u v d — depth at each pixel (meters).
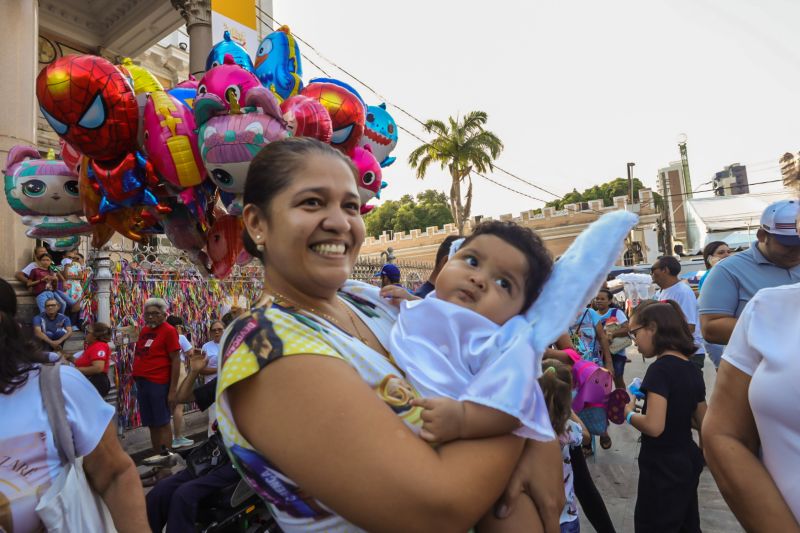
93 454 1.67
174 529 2.44
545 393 2.41
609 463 5.04
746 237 25.17
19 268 6.47
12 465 1.45
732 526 3.65
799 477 1.25
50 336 6.24
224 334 1.12
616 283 12.02
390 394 1.03
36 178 3.01
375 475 0.84
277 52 2.99
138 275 6.79
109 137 2.57
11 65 6.30
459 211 24.11
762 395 1.30
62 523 1.47
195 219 2.95
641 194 30.42
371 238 34.28
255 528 2.50
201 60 8.76
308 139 1.20
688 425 2.89
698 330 5.22
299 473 0.89
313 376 0.91
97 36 12.11
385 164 3.64
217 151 2.33
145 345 5.66
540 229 30.19
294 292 1.16
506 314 1.23
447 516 0.86
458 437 0.97
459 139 23.58
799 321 1.30
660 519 2.83
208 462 2.64
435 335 1.19
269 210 1.13
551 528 1.19
